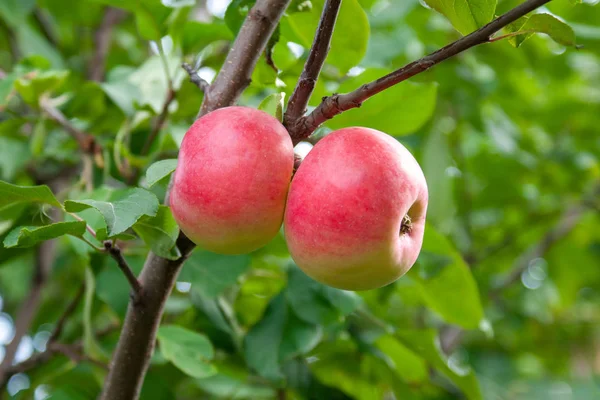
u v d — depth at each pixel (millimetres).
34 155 950
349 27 814
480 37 656
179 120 965
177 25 900
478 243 1603
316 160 675
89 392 945
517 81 1480
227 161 670
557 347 1928
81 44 1585
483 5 697
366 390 981
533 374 2018
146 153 936
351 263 671
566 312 2133
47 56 1257
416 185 682
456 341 1417
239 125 677
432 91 842
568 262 1805
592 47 1327
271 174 675
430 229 877
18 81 916
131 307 731
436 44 1339
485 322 930
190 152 680
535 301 1790
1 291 1646
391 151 679
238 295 975
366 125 861
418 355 920
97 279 871
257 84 808
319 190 668
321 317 865
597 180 1622
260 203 674
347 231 665
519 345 1877
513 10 651
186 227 688
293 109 701
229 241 685
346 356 951
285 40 875
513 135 1457
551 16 681
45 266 1194
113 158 958
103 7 1456
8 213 842
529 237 1682
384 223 667
